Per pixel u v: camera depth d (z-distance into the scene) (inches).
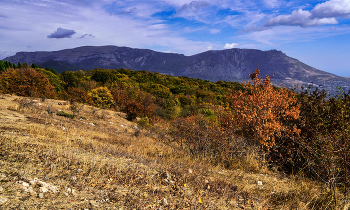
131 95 1269.7
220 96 1626.5
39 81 821.2
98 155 201.9
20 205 92.0
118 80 1786.4
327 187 163.5
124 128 586.2
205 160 259.9
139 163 198.8
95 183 136.1
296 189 168.4
